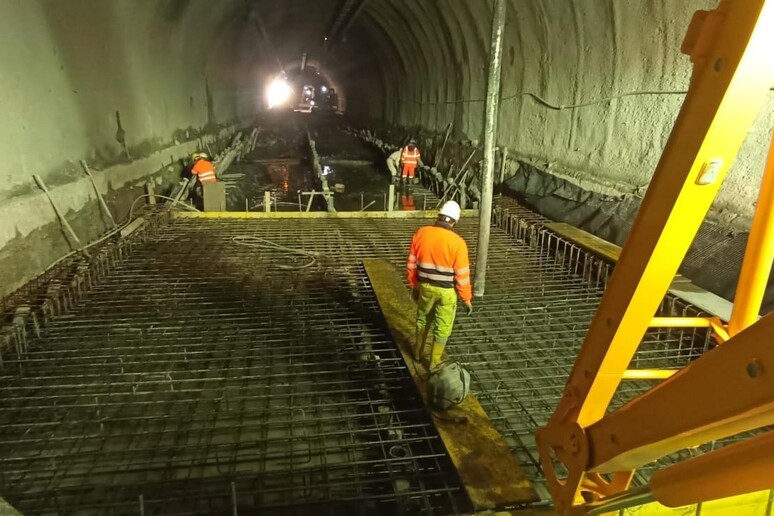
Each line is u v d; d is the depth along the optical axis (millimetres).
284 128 31703
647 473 3600
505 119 11836
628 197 7359
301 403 4414
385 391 4484
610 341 2027
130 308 5809
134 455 3779
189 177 12781
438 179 14375
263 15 19219
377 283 6324
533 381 4680
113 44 9406
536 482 3516
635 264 1889
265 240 8125
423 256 4191
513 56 11102
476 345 5219
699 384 1559
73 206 7273
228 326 5484
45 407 4078
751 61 1486
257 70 29312
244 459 3768
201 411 4254
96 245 7383
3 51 6082
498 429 4055
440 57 15836
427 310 4309
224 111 21375
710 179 1658
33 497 3375
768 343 1308
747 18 1460
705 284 5406
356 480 3510
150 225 8477
